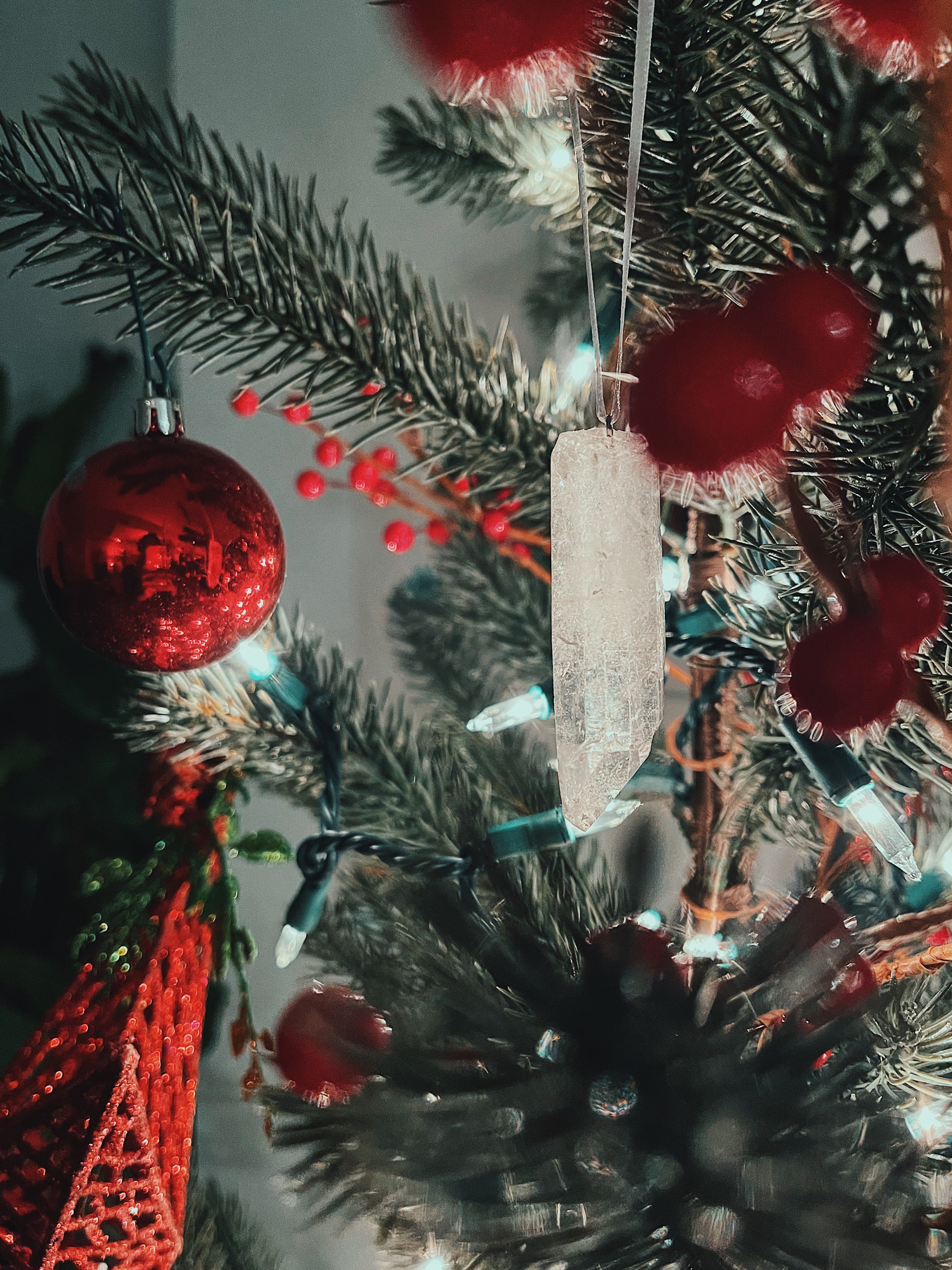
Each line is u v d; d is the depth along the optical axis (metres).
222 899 0.34
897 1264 0.20
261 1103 0.30
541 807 0.36
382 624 0.52
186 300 0.31
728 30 0.21
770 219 0.21
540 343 0.49
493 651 0.46
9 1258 0.27
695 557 0.31
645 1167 0.22
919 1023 0.27
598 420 0.22
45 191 0.29
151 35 0.48
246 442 0.50
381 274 0.37
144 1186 0.26
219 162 0.47
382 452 0.37
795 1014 0.23
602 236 0.31
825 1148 0.22
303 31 0.47
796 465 0.21
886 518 0.22
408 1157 0.23
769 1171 0.21
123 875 0.37
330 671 0.43
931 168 0.19
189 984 0.31
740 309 0.18
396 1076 0.24
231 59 0.47
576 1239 0.22
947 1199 0.25
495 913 0.28
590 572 0.21
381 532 0.52
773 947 0.24
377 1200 0.25
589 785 0.22
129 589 0.27
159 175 0.33
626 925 0.25
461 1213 0.22
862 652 0.19
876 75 0.19
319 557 0.51
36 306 0.52
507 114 0.22
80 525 0.27
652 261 0.26
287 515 0.51
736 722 0.34
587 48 0.19
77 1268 0.26
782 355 0.17
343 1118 0.26
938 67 0.18
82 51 0.47
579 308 0.44
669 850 0.35
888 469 0.21
